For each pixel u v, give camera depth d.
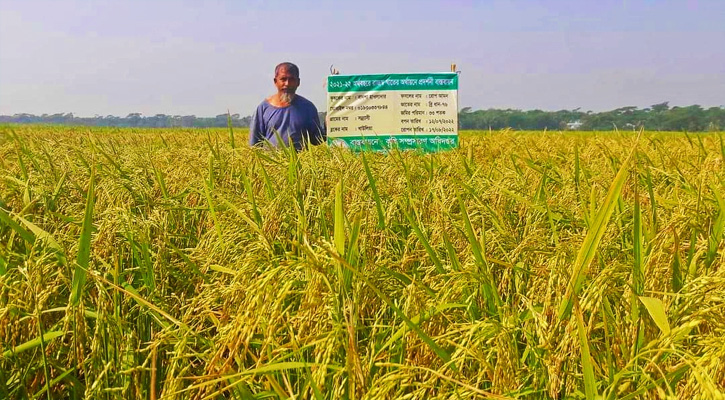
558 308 2.29
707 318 1.97
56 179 5.21
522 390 2.30
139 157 6.93
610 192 2.12
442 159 7.43
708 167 6.00
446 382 2.10
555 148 9.70
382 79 11.48
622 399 1.98
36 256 2.89
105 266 2.99
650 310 1.97
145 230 3.46
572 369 2.33
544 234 3.68
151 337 2.88
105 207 4.29
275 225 3.52
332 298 2.19
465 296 2.84
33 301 2.47
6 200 4.54
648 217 3.60
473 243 2.71
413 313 2.42
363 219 3.58
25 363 2.65
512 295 2.93
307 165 5.46
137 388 2.45
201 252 3.52
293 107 9.23
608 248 3.34
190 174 5.89
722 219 2.94
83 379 2.74
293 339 2.15
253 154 5.79
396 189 4.70
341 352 2.37
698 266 3.07
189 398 2.31
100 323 2.44
